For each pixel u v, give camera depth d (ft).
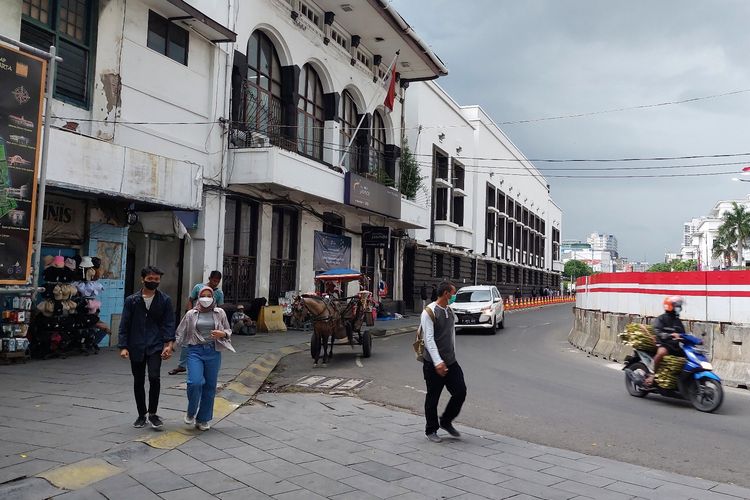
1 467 17.03
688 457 21.76
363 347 46.93
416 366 42.70
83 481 16.89
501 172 170.09
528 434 24.77
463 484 18.03
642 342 32.71
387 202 82.23
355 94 84.53
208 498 16.28
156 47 48.73
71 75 40.86
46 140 29.76
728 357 38.86
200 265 53.62
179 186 43.11
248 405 29.09
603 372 42.16
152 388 21.81
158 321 22.25
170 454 19.90
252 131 60.44
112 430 21.52
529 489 17.71
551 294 228.63
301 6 70.38
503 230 173.99
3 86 29.04
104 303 44.01
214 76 54.75
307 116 73.77
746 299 39.70
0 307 35.32
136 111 46.14
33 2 38.32
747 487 18.49
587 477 19.03
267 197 64.03
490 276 162.40
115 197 38.78
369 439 23.12
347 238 82.48
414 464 19.97
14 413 23.39
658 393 31.73
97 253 43.37
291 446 21.71
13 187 29.53
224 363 39.32
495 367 43.60
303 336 58.75
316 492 16.99
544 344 61.93
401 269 101.14
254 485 17.40
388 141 95.14
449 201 123.54
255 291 63.52
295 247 71.56
